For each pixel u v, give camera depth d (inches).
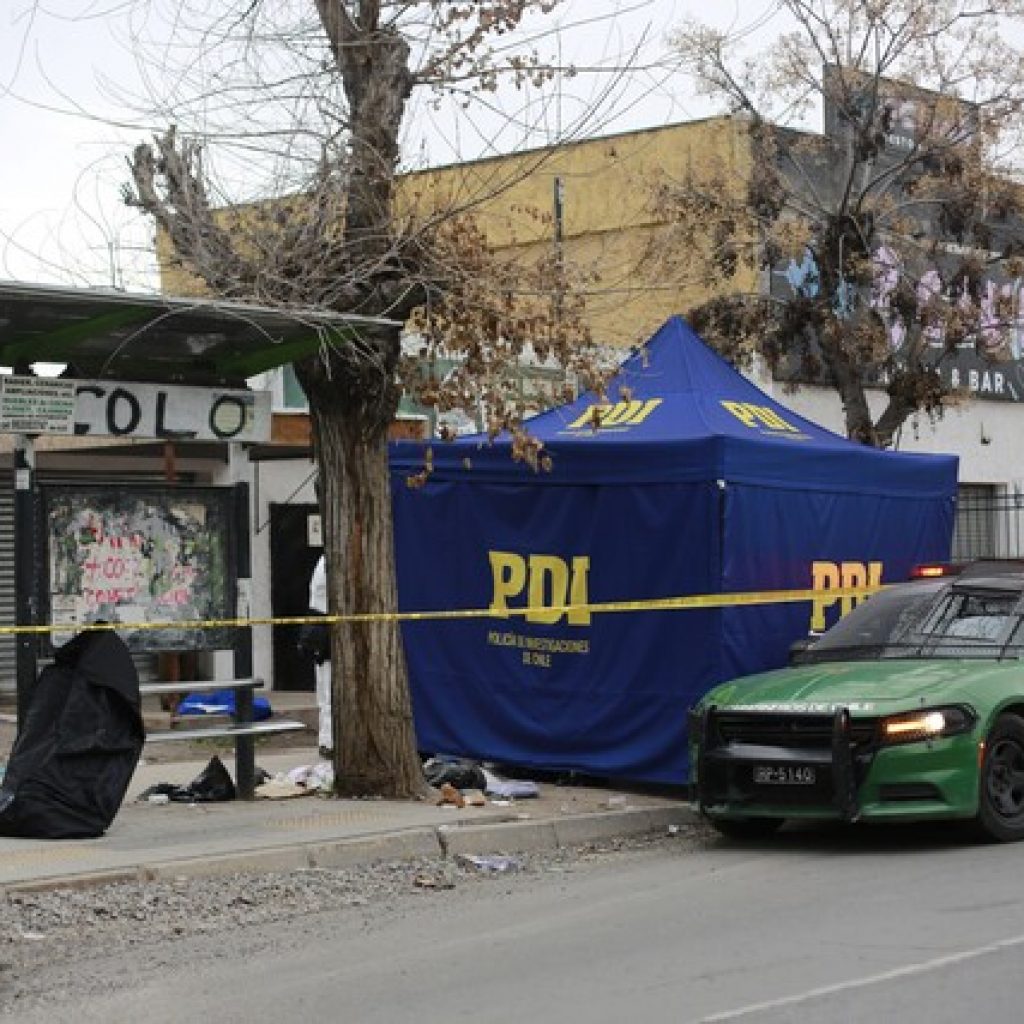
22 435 553.6
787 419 714.8
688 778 597.0
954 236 1092.5
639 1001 337.4
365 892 484.1
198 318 535.2
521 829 561.0
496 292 585.9
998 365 1392.7
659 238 1060.5
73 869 475.2
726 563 628.1
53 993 365.1
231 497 609.3
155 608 590.9
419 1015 334.3
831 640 604.1
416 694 711.7
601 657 656.4
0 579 1071.0
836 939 390.6
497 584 690.8
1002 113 1051.9
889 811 514.3
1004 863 490.9
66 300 495.2
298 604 1130.7
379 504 620.1
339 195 590.6
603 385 605.0
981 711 524.1
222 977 375.6
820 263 1039.0
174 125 596.1
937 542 737.6
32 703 539.2
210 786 616.4
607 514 660.1
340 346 586.9
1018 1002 324.8
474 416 614.2
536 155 733.3
